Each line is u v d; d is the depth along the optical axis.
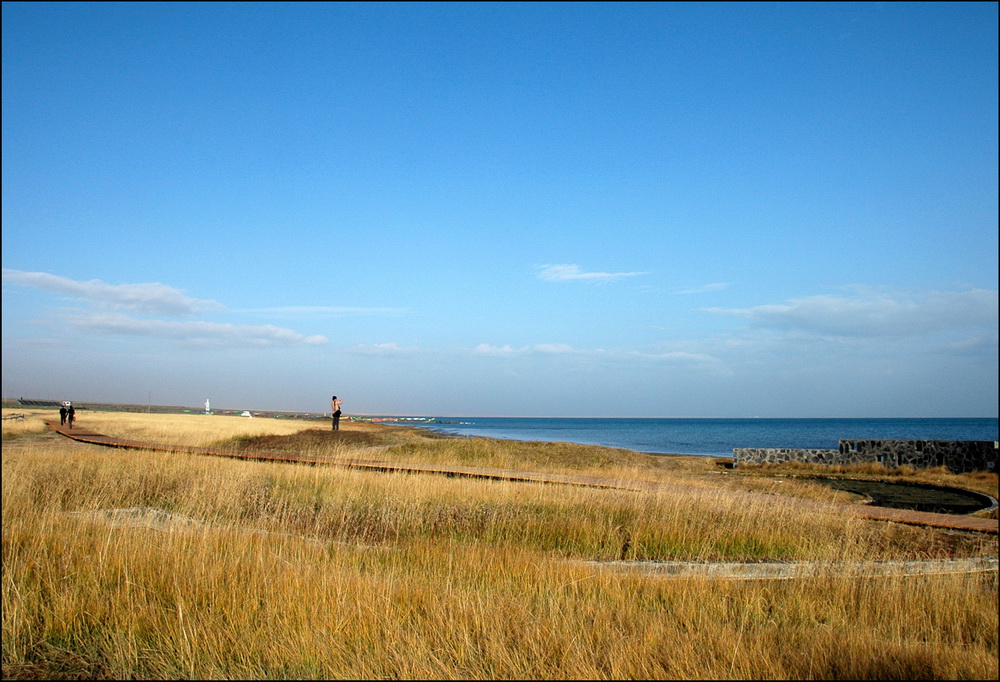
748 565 9.82
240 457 22.28
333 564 7.70
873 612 7.36
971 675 5.45
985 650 6.14
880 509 14.91
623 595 7.16
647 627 6.03
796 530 11.73
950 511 16.81
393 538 11.62
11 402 127.94
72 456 19.03
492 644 5.42
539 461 25.84
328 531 11.73
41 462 17.09
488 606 6.24
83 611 6.12
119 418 65.69
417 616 6.10
